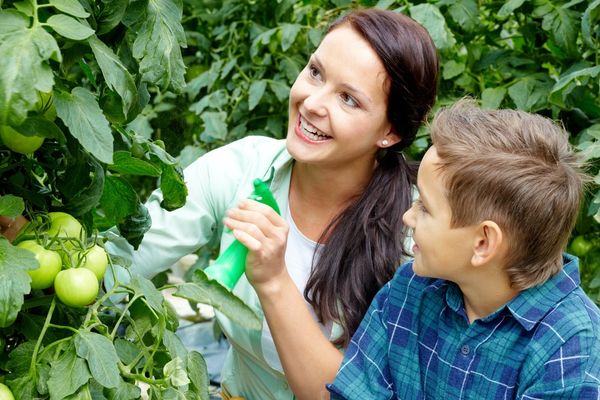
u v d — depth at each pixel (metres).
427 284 1.21
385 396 1.21
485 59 2.02
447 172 1.04
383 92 1.28
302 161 1.31
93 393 0.89
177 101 2.60
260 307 1.38
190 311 2.66
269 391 1.47
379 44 1.24
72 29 0.80
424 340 1.20
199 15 2.57
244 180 1.44
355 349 1.25
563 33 1.86
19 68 0.74
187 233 1.42
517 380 1.09
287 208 1.44
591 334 1.05
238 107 2.40
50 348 0.88
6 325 0.79
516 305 1.08
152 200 1.42
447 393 1.15
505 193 1.01
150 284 0.96
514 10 2.03
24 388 0.85
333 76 1.26
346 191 1.40
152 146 1.04
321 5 2.36
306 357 1.26
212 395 1.95
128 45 0.99
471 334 1.12
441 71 2.00
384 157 1.40
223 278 1.10
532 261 1.05
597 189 1.71
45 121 0.81
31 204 0.95
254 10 2.46
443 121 1.10
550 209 1.02
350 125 1.27
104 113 0.96
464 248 1.06
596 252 1.85
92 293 0.87
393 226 1.36
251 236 1.14
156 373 1.00
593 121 1.90
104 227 1.16
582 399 1.03
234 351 1.53
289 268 1.42
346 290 1.35
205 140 2.38
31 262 0.82
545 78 1.93
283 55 2.31
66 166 0.96
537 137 1.05
